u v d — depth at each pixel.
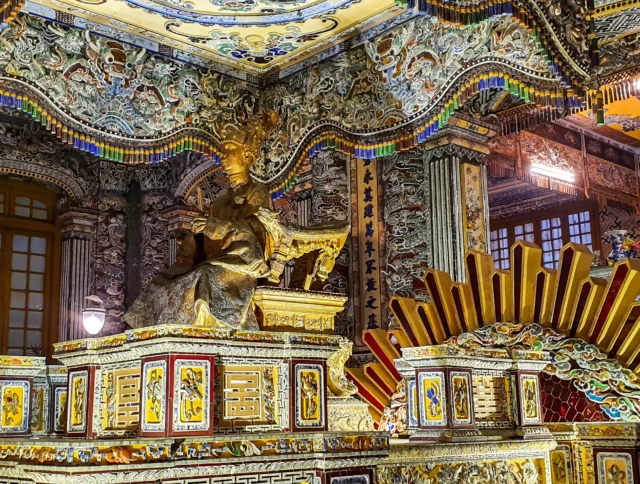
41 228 14.41
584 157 14.98
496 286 7.06
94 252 14.66
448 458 5.42
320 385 5.46
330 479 4.85
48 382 6.45
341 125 7.70
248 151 7.04
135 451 4.12
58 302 14.38
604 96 9.23
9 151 13.73
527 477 5.88
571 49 6.74
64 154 14.43
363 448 5.04
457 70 6.90
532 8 6.29
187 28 7.34
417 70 7.21
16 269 14.01
